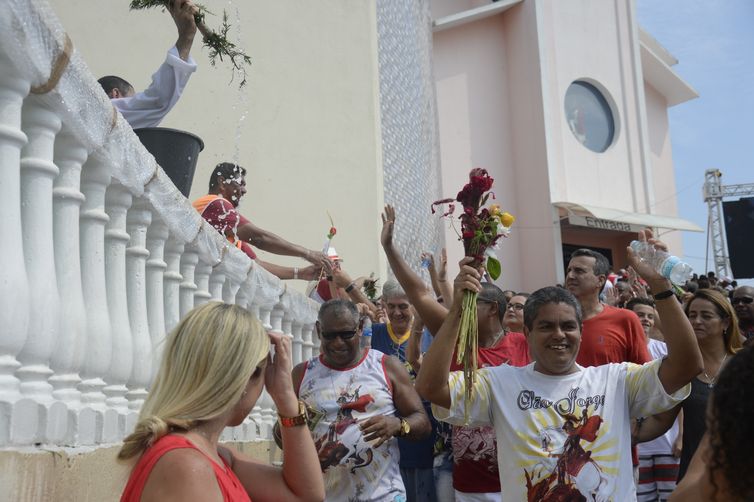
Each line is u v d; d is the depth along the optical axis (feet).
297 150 33.94
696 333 15.14
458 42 71.56
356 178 35.09
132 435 7.01
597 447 11.49
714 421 5.60
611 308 16.89
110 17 30.89
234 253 15.69
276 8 34.53
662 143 82.89
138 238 11.39
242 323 7.50
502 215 12.28
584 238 73.72
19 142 7.97
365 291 27.53
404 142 45.57
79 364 9.23
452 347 11.86
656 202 81.30
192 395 7.09
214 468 6.89
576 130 72.02
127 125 10.12
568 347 11.92
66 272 9.06
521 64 71.05
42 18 7.75
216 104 32.14
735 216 72.28
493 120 71.15
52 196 8.90
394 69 44.55
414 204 47.29
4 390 7.70
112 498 9.52
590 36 73.72
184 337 7.36
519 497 11.59
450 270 65.46
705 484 6.11
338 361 15.14
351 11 36.73
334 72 35.60
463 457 15.70
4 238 7.71
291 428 8.49
